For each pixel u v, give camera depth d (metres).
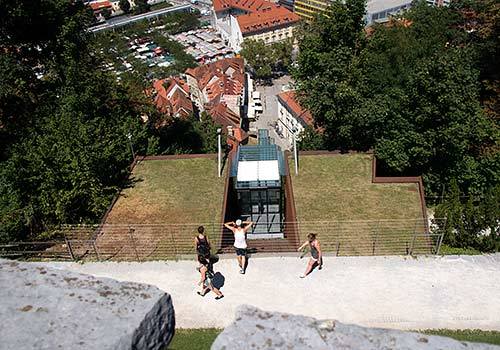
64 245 20.45
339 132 31.08
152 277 17.42
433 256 17.86
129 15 178.00
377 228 21.22
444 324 14.98
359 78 32.59
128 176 25.58
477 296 15.98
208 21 169.62
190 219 21.91
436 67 26.78
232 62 113.62
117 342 5.12
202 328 15.09
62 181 22.64
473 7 43.84
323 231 21.33
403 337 5.15
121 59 141.38
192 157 26.83
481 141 29.59
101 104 31.17
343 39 34.19
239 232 16.59
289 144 88.69
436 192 28.89
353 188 24.64
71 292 5.73
